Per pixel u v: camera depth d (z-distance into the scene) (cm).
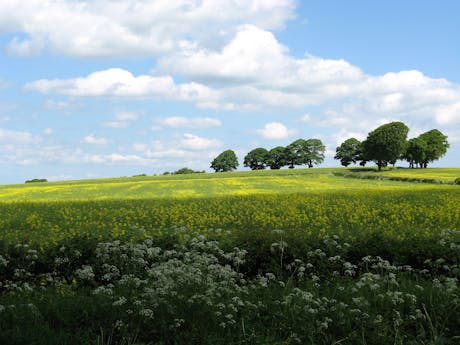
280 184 6431
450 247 1154
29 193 5572
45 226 2145
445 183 5884
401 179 6844
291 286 942
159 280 819
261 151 15675
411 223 2166
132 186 6372
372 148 10331
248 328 705
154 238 1335
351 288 888
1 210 2600
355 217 2248
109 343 664
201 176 8881
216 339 664
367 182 6644
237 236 1394
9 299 873
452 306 791
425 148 11538
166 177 8850
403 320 736
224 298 823
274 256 1183
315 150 14425
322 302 788
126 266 1076
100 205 2808
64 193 5475
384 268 1133
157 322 699
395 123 10344
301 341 680
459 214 2261
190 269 875
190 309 752
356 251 1184
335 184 6334
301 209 2552
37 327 687
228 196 3222
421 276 1102
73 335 674
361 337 691
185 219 2328
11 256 1143
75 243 1192
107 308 741
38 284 1082
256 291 901
